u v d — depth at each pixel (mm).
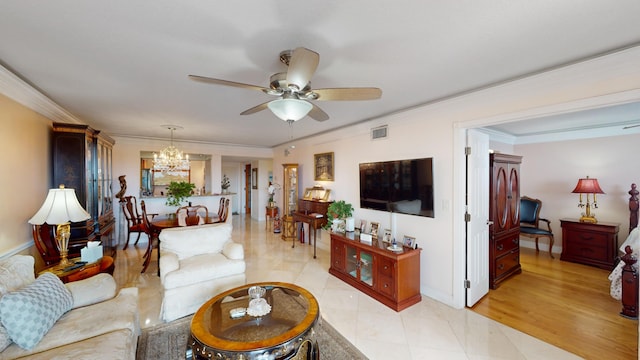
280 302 2053
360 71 2143
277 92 1758
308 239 5535
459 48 1770
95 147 3660
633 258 2602
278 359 1579
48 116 3051
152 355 2080
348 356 2053
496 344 2205
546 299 3016
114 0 1276
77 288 2004
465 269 2861
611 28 1520
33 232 2574
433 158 3039
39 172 2877
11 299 1480
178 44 1717
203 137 5664
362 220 3967
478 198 3021
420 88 2545
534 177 4992
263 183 8281
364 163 3943
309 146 5598
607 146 4215
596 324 2496
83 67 2070
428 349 2143
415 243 3115
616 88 1848
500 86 2387
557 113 2137
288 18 1428
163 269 2646
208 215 5004
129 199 4867
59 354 1447
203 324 1749
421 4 1309
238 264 2900
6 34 1586
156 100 2936
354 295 3109
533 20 1444
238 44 1712
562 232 4391
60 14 1390
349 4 1306
